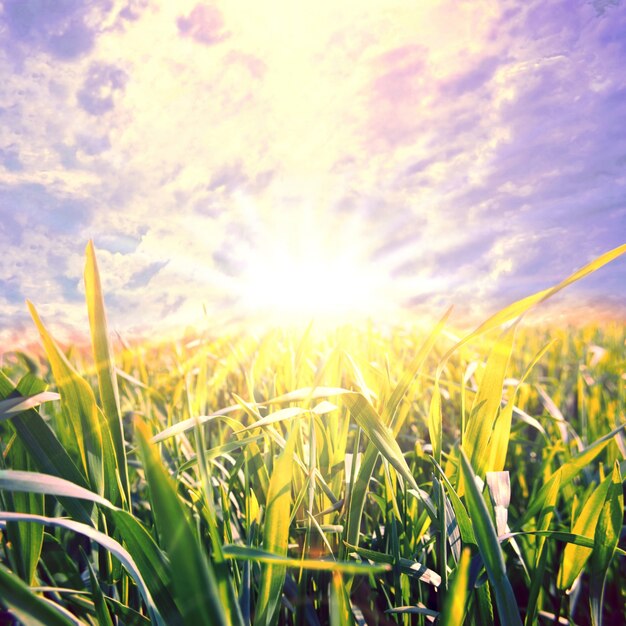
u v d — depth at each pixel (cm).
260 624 33
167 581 31
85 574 49
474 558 37
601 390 92
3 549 45
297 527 48
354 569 26
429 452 74
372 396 53
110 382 39
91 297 38
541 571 40
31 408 37
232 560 44
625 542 54
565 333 197
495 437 44
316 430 53
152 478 23
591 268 36
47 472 36
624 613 50
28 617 25
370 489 61
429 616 41
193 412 60
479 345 131
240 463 52
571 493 61
